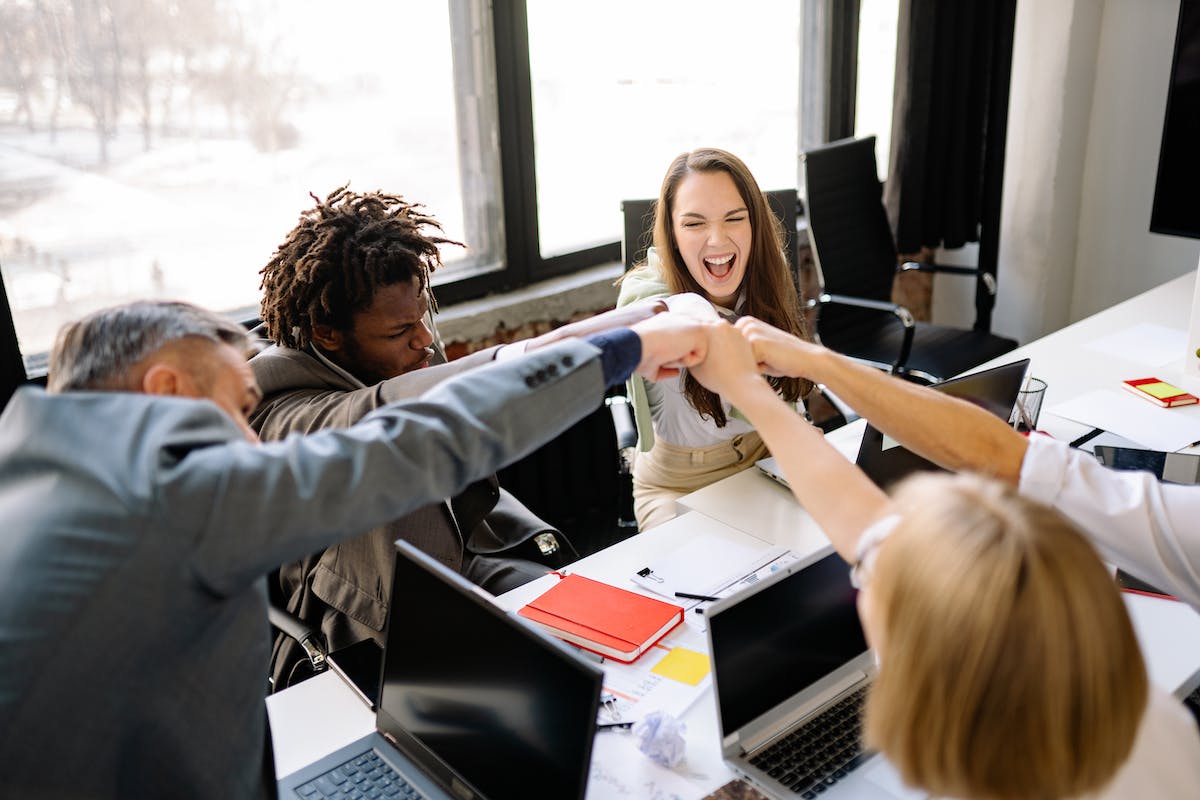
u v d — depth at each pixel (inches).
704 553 67.9
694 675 56.1
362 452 33.5
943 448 45.9
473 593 45.2
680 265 83.0
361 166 101.1
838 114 145.2
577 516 120.2
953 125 138.7
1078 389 91.9
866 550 32.1
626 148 124.4
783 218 105.8
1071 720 24.4
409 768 49.1
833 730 50.1
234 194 92.4
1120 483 42.5
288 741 52.3
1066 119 147.4
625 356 41.9
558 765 41.3
